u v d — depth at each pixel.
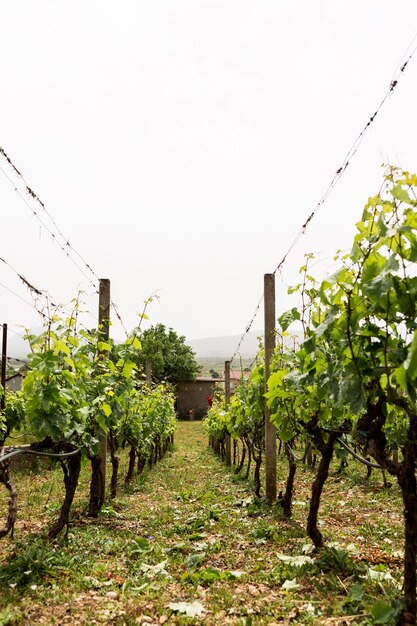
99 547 5.66
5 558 5.12
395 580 4.25
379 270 3.15
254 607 3.87
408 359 2.38
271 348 8.27
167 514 7.64
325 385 4.04
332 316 3.54
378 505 8.22
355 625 3.38
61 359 5.88
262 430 9.27
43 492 9.64
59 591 4.19
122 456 16.77
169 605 3.88
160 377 46.12
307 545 5.33
